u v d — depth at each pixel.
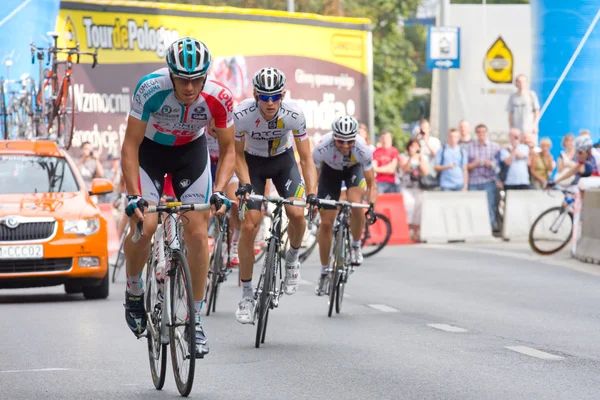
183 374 15.59
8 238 28.44
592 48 57.22
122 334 22.36
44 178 30.97
